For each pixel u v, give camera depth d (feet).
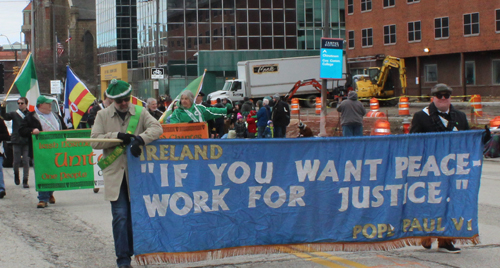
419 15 156.76
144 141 17.25
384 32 167.53
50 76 240.73
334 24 193.88
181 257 17.92
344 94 155.84
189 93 32.35
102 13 250.98
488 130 20.77
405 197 20.04
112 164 17.46
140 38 210.18
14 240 23.57
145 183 17.62
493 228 24.80
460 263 19.10
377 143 19.66
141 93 211.61
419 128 20.97
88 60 305.12
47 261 20.21
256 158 18.62
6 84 315.17
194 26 186.91
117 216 17.42
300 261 19.56
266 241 18.79
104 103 33.96
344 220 19.44
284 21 190.08
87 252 21.49
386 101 146.92
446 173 20.39
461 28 146.61
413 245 20.38
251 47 188.24
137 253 17.48
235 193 18.48
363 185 19.57
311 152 19.10
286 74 153.69
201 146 18.11
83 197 35.91
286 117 64.03
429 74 159.84
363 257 20.08
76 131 33.12
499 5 138.21
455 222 20.44
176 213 17.92
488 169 47.83
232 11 187.32
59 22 323.98
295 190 18.98
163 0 186.29
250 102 75.20
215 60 185.26
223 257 18.38
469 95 143.02
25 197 35.83
